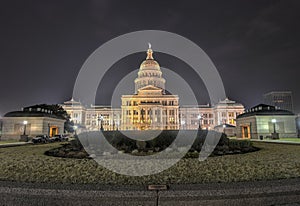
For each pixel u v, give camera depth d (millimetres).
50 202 4996
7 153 13242
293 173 6996
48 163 8969
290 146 18391
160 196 4941
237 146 14094
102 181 6348
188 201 4914
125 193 4996
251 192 5086
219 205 4930
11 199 5133
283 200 5199
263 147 17109
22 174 7062
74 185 5492
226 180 6312
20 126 43906
